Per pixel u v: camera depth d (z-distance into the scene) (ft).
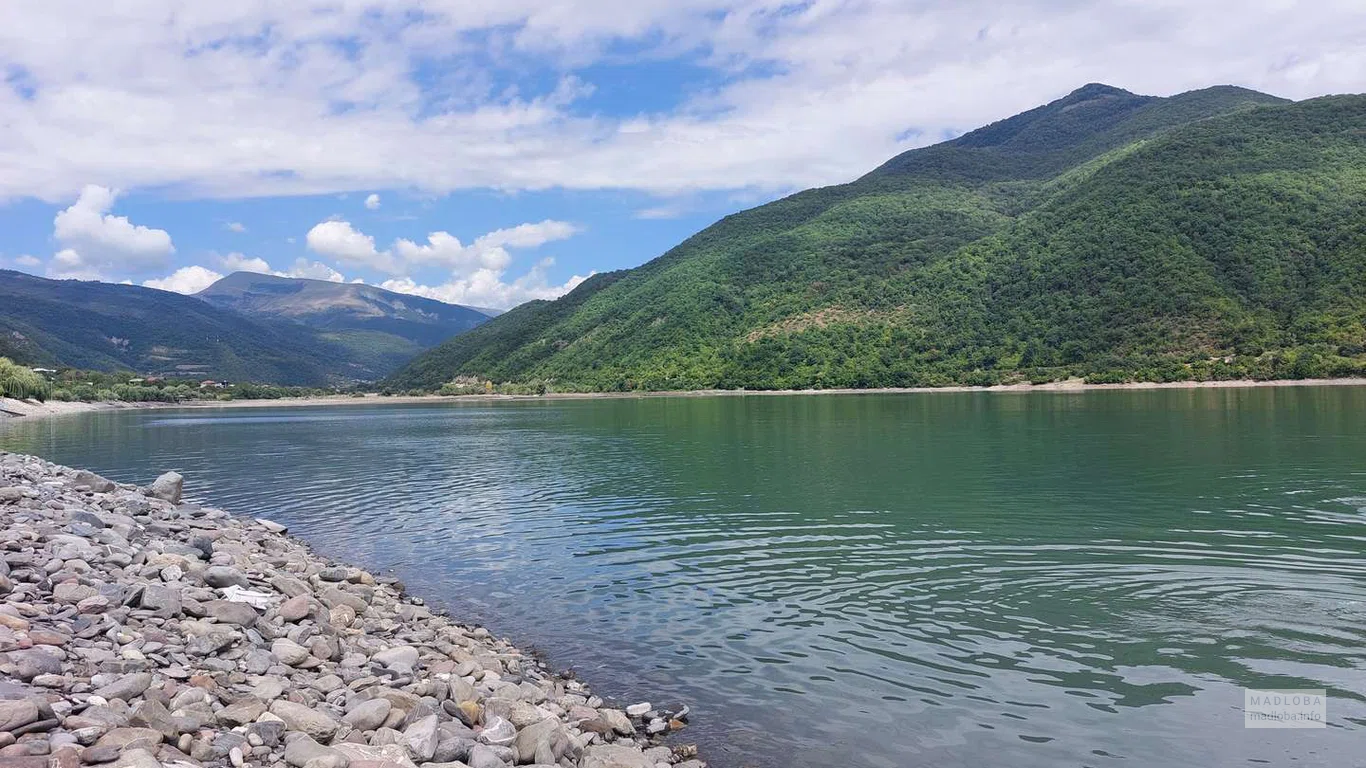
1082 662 55.06
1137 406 315.78
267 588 61.21
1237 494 117.50
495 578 82.33
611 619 67.82
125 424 385.91
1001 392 498.69
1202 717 46.88
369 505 130.21
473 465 183.83
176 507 101.14
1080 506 110.52
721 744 45.34
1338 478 130.72
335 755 33.35
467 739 39.06
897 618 65.41
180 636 46.34
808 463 169.07
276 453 222.28
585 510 119.34
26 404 509.76
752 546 92.48
